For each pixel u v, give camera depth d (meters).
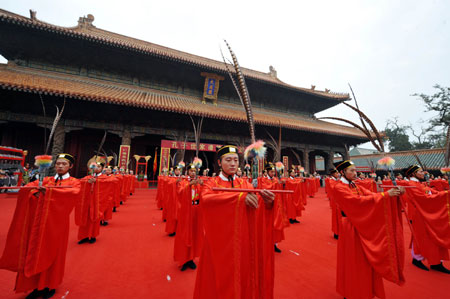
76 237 5.59
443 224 3.84
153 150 25.05
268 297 2.09
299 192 8.16
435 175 24.66
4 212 8.02
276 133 23.36
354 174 3.36
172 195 5.90
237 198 1.90
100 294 3.04
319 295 3.07
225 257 1.89
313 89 29.31
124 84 20.78
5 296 3.02
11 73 15.35
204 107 20.97
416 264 4.21
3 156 11.82
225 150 2.68
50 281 2.97
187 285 3.32
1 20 14.96
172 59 20.25
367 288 2.69
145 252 4.66
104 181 5.46
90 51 18.94
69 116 15.90
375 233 2.65
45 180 3.60
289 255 4.66
